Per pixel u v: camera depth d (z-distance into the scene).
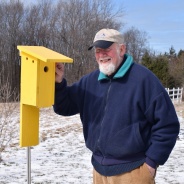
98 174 3.00
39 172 6.07
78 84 3.11
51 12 36.53
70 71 34.06
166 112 2.71
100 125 2.87
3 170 6.11
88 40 35.03
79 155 7.51
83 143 8.92
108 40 2.73
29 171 3.10
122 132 2.75
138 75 2.76
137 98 2.72
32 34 36.22
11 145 8.03
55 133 10.41
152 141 2.74
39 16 36.50
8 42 35.28
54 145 8.59
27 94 2.98
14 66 35.03
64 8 36.00
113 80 2.83
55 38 36.22
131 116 2.75
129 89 2.76
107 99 2.83
